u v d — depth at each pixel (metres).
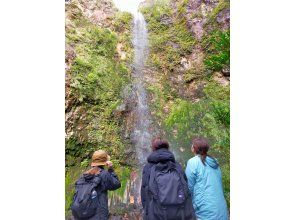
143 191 4.45
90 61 6.73
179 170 4.40
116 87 6.87
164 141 4.54
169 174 4.34
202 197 4.51
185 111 6.84
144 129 6.89
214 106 6.67
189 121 6.77
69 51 6.52
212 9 6.98
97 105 6.62
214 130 6.54
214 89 6.77
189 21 7.18
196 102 6.85
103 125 6.60
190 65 7.05
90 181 4.41
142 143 6.82
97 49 6.89
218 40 6.81
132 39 7.29
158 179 4.31
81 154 6.30
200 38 7.03
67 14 6.70
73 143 6.23
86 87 6.55
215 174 4.60
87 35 6.82
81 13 6.89
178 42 7.21
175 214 4.26
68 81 6.35
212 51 6.88
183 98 6.95
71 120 6.28
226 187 6.10
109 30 7.12
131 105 6.93
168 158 4.39
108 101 6.74
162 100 7.02
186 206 4.32
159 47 7.28
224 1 6.86
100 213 4.35
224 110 6.56
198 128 6.68
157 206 4.29
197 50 7.04
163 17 7.41
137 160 6.73
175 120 6.84
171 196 4.25
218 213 4.50
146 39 7.33
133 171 6.64
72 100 6.34
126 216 6.28
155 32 7.36
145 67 7.22
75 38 6.66
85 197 4.30
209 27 6.96
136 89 7.04
